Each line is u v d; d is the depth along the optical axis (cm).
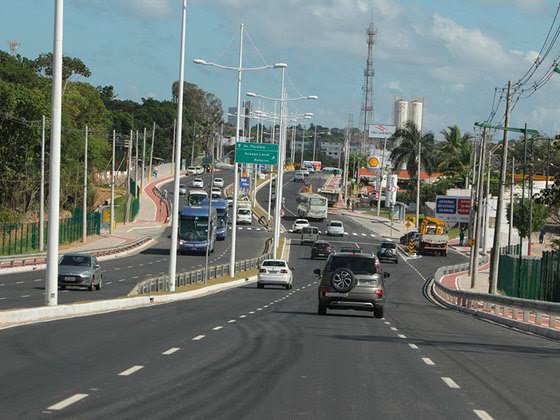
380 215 15188
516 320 3500
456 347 2294
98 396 1295
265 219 13075
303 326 2853
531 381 1644
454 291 4984
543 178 11188
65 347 1969
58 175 2911
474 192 8994
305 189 16550
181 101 5016
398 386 1505
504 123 5762
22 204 9725
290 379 1542
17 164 9188
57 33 2830
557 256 4922
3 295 4116
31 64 12281
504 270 6638
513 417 1230
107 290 4938
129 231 11006
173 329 2575
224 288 6044
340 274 3378
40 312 2825
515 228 11081
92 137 12156
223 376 1555
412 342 2392
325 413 1211
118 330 2478
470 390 1484
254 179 16650
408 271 8456
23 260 6769
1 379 1448
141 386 1411
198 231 8831
